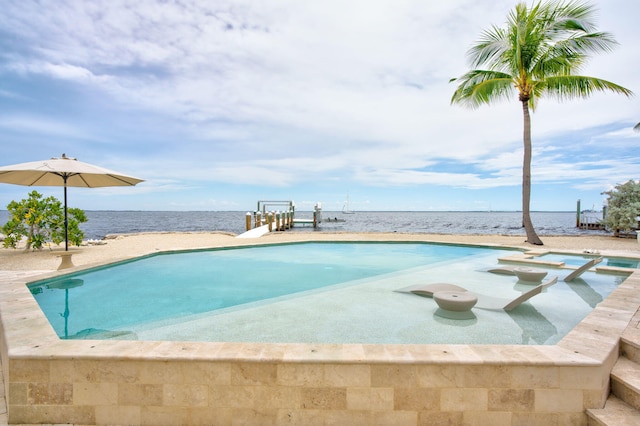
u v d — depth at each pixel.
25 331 2.40
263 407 1.96
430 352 2.03
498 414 1.93
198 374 1.96
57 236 8.32
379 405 1.94
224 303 4.29
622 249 8.34
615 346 2.24
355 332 3.16
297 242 9.81
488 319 3.49
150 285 5.32
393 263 7.30
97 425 1.99
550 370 1.93
